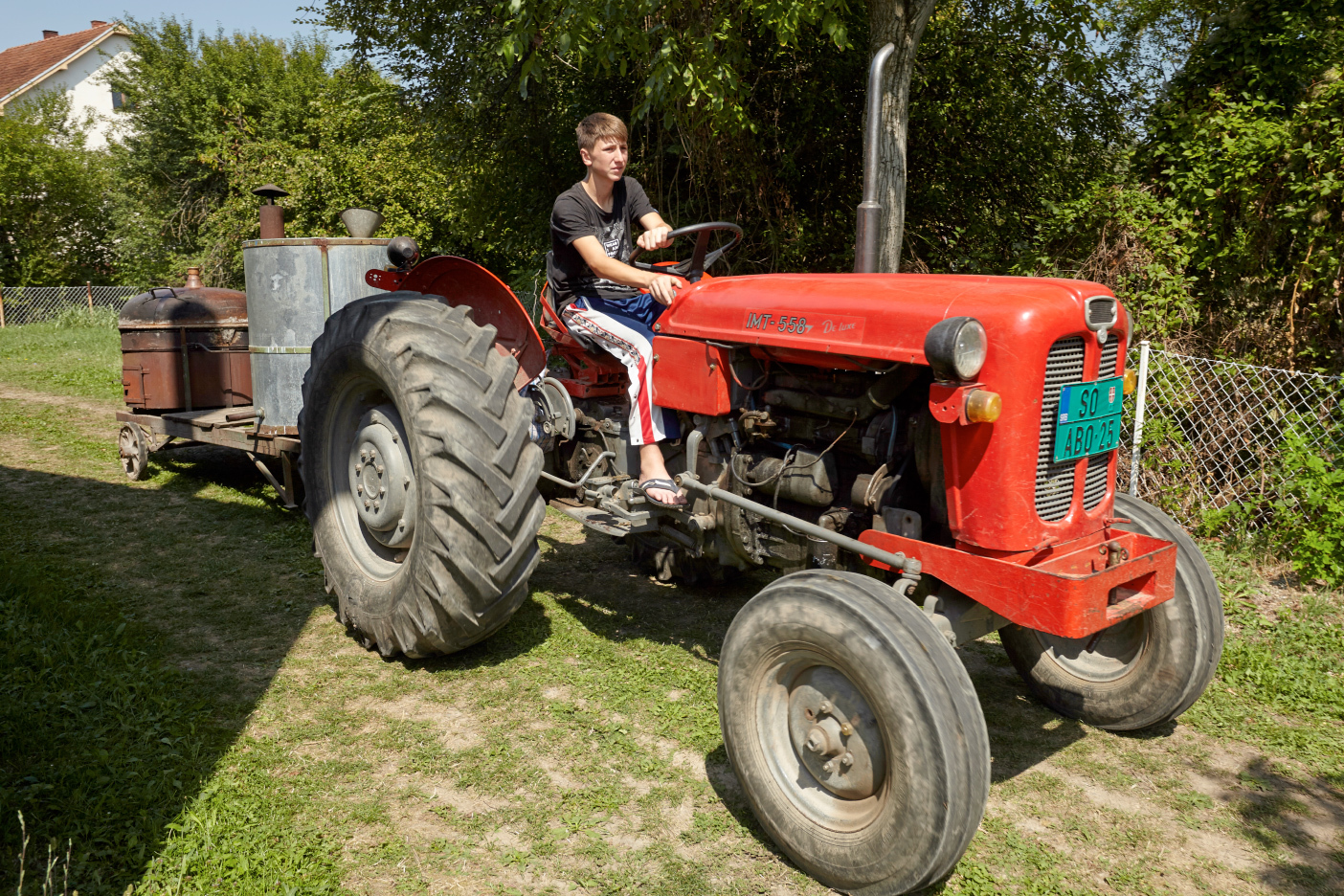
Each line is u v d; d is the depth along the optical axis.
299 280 4.88
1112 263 6.07
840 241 8.83
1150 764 2.94
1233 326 5.88
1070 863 2.44
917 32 6.17
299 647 3.60
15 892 2.06
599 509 3.66
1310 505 4.60
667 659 3.54
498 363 3.35
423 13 9.50
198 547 4.70
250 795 2.56
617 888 2.27
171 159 24.94
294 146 24.08
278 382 4.99
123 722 2.82
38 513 5.18
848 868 2.21
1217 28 6.75
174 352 5.94
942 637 2.19
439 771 2.76
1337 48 6.41
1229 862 2.46
